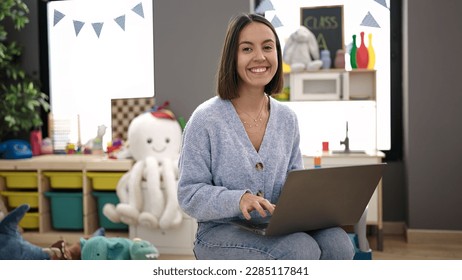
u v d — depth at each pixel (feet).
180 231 9.41
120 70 11.65
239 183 4.07
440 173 9.90
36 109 11.82
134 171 9.38
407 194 10.16
